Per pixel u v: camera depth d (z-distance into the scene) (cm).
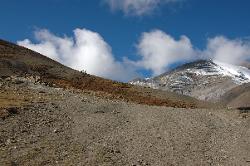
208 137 3738
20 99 4297
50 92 5053
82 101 4622
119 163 2950
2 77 5703
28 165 2755
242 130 4022
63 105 4262
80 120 3856
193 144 3522
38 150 3019
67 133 3481
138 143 3416
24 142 3150
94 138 3425
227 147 3528
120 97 6244
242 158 3288
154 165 3008
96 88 7125
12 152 2938
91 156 3017
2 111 3647
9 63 6856
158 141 3506
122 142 3403
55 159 2894
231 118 4422
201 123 4106
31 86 5284
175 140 3569
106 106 4438
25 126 3475
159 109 4581
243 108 5091
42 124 3597
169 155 3231
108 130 3662
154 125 3916
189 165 3073
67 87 6291
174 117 4234
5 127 3362
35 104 4103
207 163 3147
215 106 7075
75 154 3023
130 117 4153
